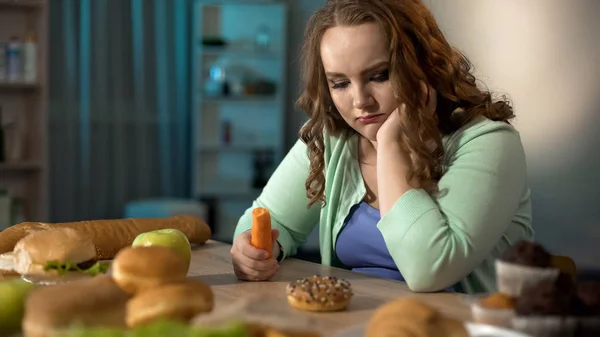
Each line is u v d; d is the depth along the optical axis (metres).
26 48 4.37
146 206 5.15
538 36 4.90
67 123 5.41
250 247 1.28
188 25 5.81
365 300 1.13
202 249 1.61
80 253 1.07
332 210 1.59
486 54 5.07
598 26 4.71
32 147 4.50
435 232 1.23
